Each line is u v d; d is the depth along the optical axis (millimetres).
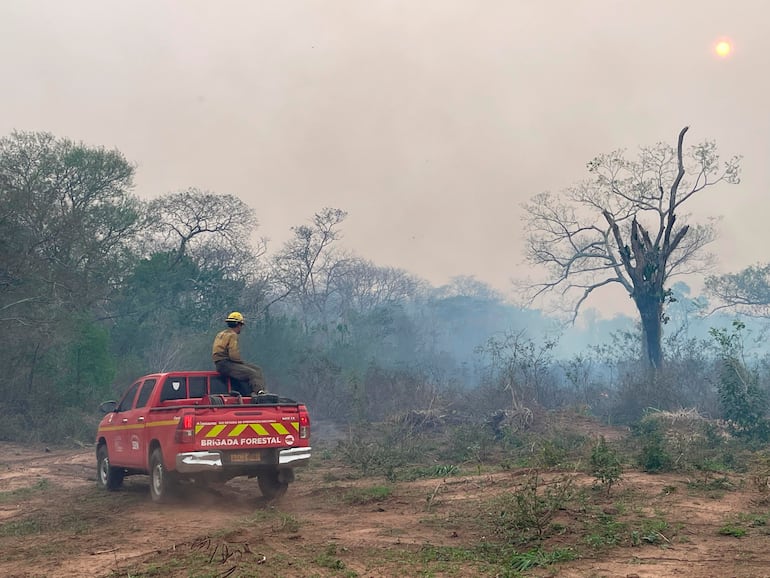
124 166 41594
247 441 11531
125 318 39281
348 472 16000
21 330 27188
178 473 11805
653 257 35812
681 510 9891
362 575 7043
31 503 12906
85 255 34125
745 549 7734
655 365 34031
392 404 27484
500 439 20625
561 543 8156
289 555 7805
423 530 9242
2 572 7598
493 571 7086
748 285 62406
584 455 15016
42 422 25266
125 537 9242
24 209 29531
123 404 14031
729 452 15977
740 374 20969
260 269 56656
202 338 36406
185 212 49531
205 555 7809
